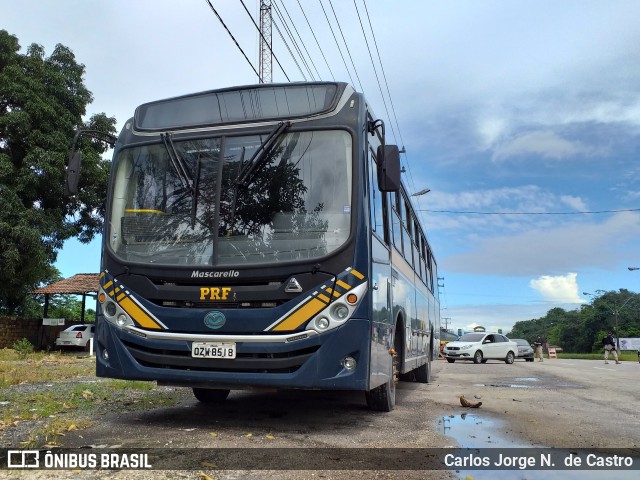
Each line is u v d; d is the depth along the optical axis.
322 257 5.17
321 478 3.83
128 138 6.20
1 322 24.52
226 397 7.80
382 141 6.06
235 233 5.41
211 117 5.94
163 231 5.64
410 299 8.88
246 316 5.13
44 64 23.84
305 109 5.74
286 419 6.21
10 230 20.12
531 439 5.46
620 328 85.56
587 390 10.77
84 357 20.16
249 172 5.57
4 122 21.45
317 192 5.44
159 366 5.38
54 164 22.06
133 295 5.52
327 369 5.00
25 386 9.07
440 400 8.62
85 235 24.86
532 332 123.62
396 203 7.85
